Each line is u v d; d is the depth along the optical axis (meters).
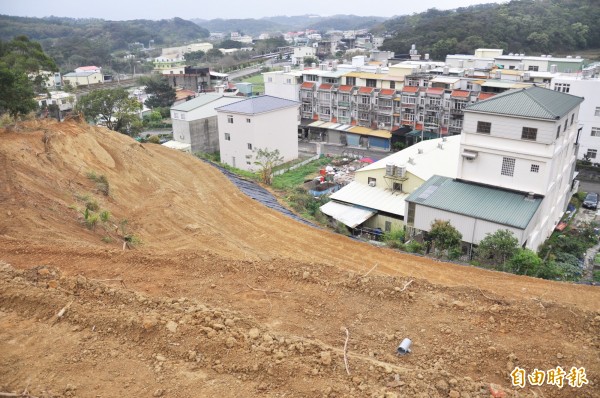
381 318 11.41
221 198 27.34
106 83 123.12
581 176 50.25
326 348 9.66
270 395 8.20
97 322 9.81
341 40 190.75
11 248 13.36
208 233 20.12
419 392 8.40
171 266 13.50
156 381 8.37
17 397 7.80
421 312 11.71
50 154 22.55
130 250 14.65
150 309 10.56
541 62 73.75
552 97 30.03
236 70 144.62
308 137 74.44
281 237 22.39
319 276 13.38
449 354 10.08
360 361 9.24
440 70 70.69
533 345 10.44
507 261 23.09
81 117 29.69
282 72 76.88
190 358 8.98
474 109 28.83
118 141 30.44
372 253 21.16
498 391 8.66
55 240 14.56
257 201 27.56
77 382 8.23
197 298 11.84
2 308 10.18
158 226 20.19
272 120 53.47
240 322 10.34
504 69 70.44
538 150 27.53
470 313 11.67
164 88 95.06
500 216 26.42
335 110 72.75
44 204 17.31
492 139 28.89
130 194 23.91
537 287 18.55
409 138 65.44
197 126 59.00
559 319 11.41
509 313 11.55
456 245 25.67
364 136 68.94
